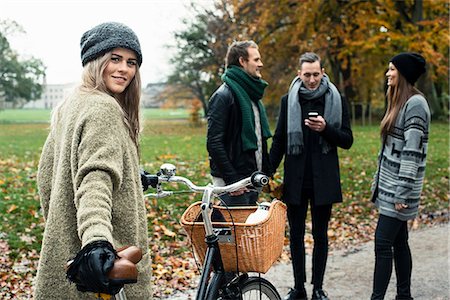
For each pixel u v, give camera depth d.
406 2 24.14
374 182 4.73
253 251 3.17
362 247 7.18
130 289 2.44
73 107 2.39
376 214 9.13
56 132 2.49
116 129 2.34
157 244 6.69
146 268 2.49
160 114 55.31
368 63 28.95
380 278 4.54
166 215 7.70
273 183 4.98
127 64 2.54
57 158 2.45
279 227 3.34
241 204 4.58
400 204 4.46
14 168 12.03
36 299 2.39
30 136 25.70
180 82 38.94
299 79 5.12
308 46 24.61
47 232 2.39
